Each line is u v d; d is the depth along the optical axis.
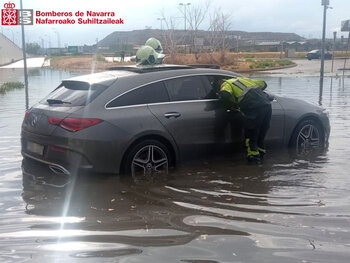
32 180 5.30
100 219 4.07
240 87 6.01
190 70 6.05
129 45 82.94
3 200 4.61
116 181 5.15
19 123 9.76
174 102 5.71
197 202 4.50
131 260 3.24
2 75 34.00
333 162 6.12
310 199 4.57
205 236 3.66
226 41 48.19
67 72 37.97
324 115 7.19
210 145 5.97
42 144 5.27
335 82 22.94
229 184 5.11
